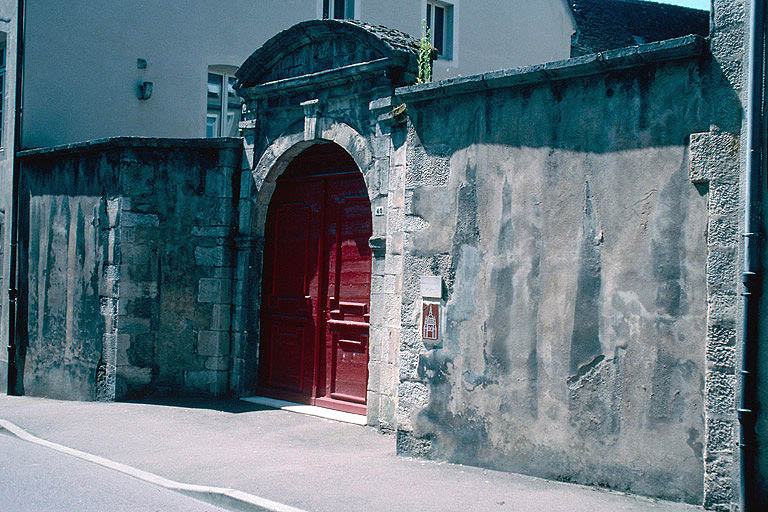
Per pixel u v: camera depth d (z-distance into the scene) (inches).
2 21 512.7
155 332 422.3
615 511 221.6
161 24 537.0
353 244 377.7
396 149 341.4
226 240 419.5
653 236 235.9
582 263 251.0
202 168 425.1
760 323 214.1
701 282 226.1
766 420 212.4
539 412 259.4
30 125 492.4
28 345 484.7
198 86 550.3
